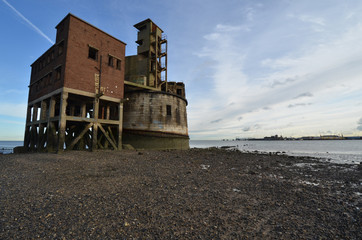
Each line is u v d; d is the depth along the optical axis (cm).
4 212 552
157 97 3353
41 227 468
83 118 2220
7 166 1266
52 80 2359
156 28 3812
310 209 668
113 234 445
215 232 473
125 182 935
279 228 512
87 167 1292
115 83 2661
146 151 2677
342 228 522
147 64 3669
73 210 580
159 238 434
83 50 2306
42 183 876
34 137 2767
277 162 2203
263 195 820
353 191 948
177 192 803
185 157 2191
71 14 2208
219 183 1003
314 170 1680
